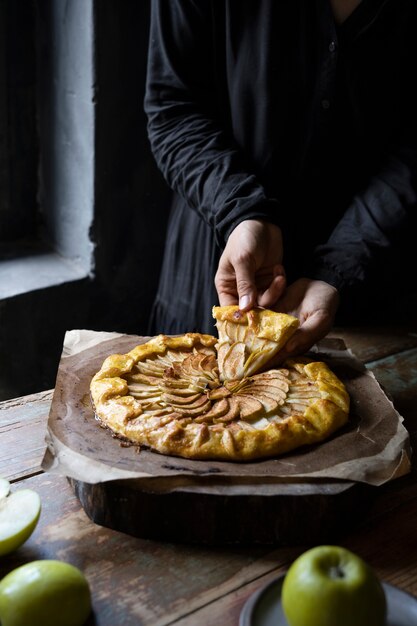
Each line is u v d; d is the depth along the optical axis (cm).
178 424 143
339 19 200
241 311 176
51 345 288
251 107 211
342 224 208
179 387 161
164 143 214
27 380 286
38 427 166
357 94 206
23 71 285
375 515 143
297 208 222
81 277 287
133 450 141
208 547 134
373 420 155
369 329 219
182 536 134
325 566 107
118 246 293
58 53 273
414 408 179
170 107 216
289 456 142
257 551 133
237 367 167
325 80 203
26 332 278
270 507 132
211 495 130
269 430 143
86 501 137
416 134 217
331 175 220
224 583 126
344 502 134
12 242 307
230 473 135
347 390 167
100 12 254
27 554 130
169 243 249
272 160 214
